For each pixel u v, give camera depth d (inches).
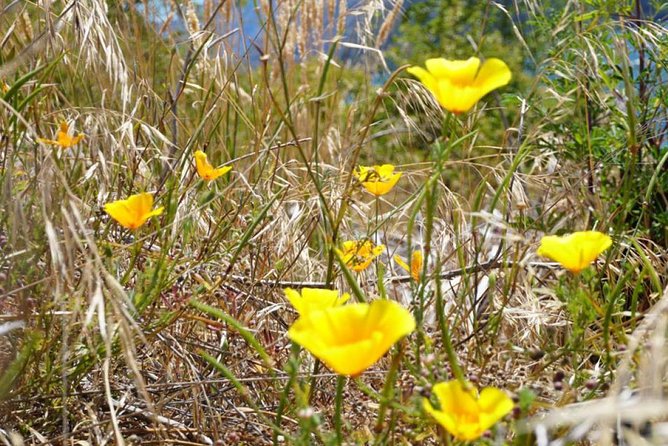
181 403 23.4
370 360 12.7
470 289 24.6
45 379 21.0
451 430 12.8
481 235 31.7
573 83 35.4
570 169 33.5
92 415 21.0
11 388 20.4
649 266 21.3
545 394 20.1
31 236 21.9
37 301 21.7
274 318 27.5
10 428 20.9
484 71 16.0
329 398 23.5
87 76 33.5
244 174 34.1
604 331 18.3
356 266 22.4
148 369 25.3
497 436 15.3
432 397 15.6
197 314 24.7
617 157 33.9
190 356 23.9
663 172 33.3
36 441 21.3
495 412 12.9
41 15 34.1
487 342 22.4
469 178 34.8
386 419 19.2
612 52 34.3
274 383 21.8
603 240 16.8
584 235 16.9
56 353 22.1
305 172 38.2
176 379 24.2
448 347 16.9
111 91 33.0
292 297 16.0
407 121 38.5
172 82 39.5
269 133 39.4
